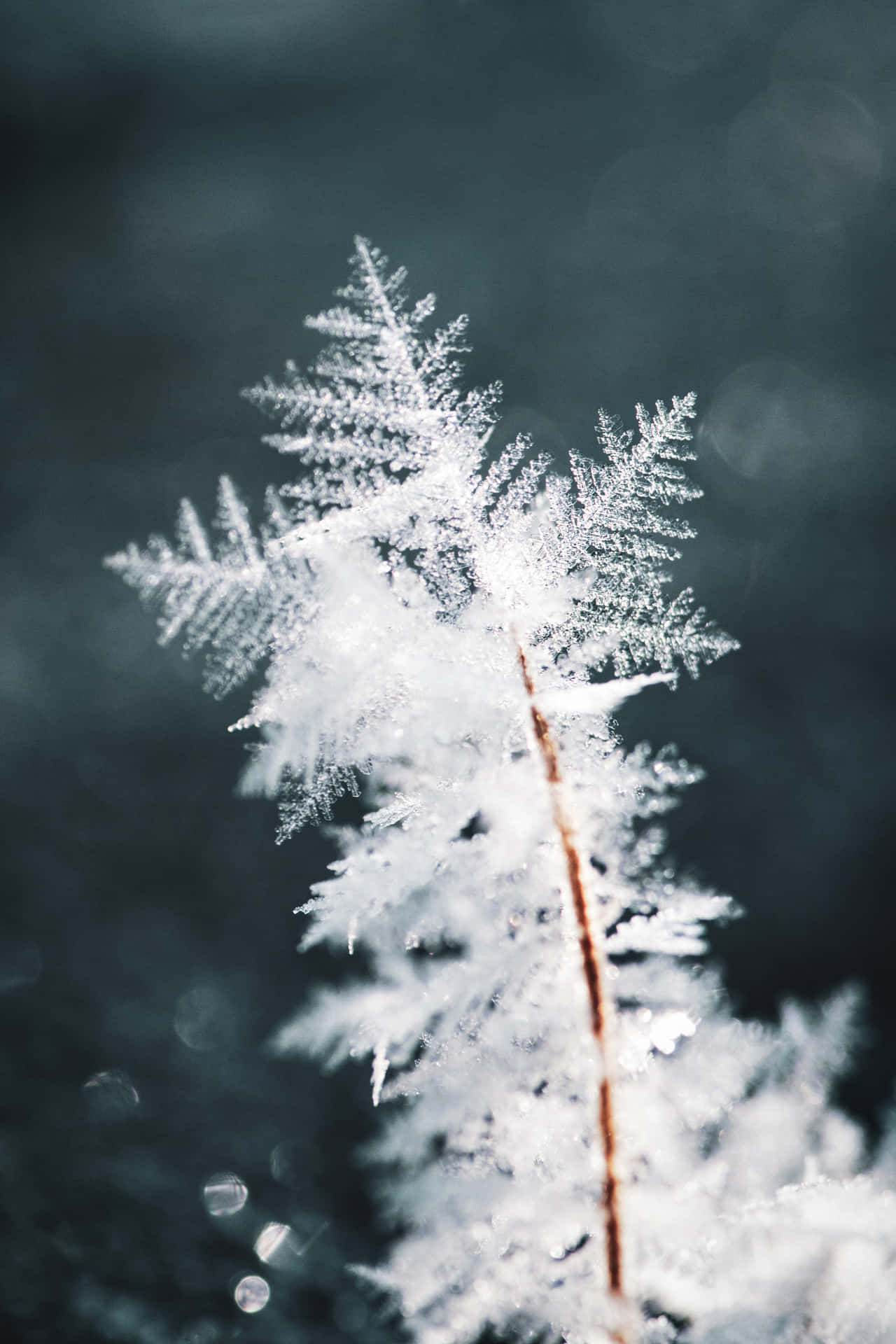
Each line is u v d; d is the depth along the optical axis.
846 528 0.69
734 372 0.86
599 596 0.10
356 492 0.10
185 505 0.11
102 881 0.49
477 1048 0.10
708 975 0.11
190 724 0.59
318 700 0.10
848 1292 0.10
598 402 0.83
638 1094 0.10
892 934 0.44
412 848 0.10
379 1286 0.11
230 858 0.51
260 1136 0.34
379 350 0.11
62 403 0.88
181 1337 0.25
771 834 0.49
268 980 0.43
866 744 0.53
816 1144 0.11
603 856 0.10
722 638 0.10
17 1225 0.28
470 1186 0.10
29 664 0.63
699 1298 0.10
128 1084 0.37
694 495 0.11
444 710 0.10
